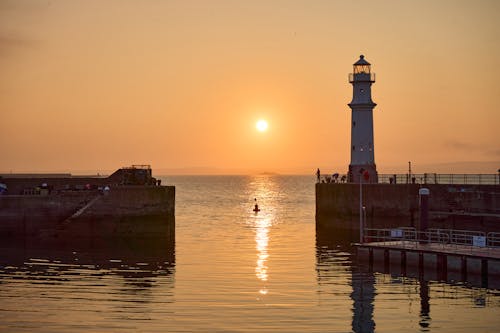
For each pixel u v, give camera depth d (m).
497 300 51.31
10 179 89.62
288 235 88.50
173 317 46.62
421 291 53.84
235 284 55.75
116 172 92.19
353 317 47.06
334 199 94.62
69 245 77.44
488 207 81.75
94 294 52.72
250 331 44.00
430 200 86.19
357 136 100.38
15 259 67.94
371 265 63.59
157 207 83.94
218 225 104.31
